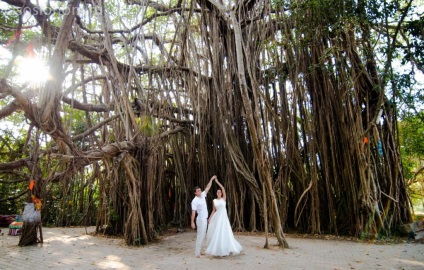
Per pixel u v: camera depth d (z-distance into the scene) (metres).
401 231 7.62
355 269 4.37
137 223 7.19
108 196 9.20
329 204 8.37
